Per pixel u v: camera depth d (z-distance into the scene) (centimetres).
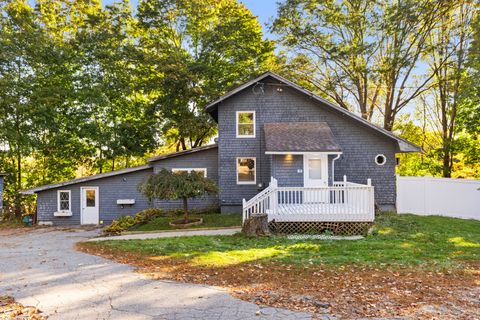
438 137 2830
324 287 621
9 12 2264
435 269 737
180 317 492
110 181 1978
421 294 584
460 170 2538
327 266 757
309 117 1739
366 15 2352
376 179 1697
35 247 1148
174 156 1897
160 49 2562
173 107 2475
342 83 2530
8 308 534
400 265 766
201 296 575
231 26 2522
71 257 899
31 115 2244
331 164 1477
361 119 1644
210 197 1847
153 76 2527
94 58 2525
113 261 835
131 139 2597
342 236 1134
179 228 1391
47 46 2356
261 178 1736
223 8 2623
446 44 2175
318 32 2444
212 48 2555
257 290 605
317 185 1470
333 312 504
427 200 1738
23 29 2281
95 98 2428
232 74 2553
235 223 1438
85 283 655
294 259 816
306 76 2625
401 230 1230
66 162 2584
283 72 2534
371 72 2294
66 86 2472
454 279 670
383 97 2742
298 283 645
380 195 1695
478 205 1528
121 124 2566
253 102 1758
